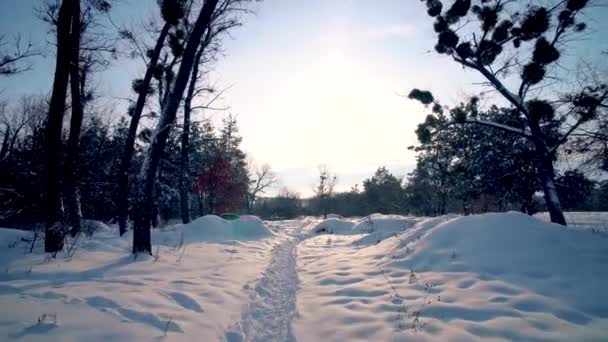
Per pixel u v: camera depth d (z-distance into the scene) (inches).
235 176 1291.8
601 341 134.3
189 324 159.3
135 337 137.7
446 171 925.2
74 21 349.1
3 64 434.6
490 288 192.4
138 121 510.9
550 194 434.3
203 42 594.6
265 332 176.7
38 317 141.3
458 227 285.3
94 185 971.9
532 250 229.5
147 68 500.7
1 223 786.8
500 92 466.3
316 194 2124.8
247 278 266.8
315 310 201.3
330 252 410.6
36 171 814.5
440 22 468.8
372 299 208.7
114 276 219.1
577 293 175.2
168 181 1104.8
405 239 328.2
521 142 740.7
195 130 1055.0
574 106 433.4
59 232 286.0
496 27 464.1
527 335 142.9
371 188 2241.6
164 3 376.5
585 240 241.0
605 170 499.5
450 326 159.5
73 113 422.9
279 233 674.2
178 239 441.7
